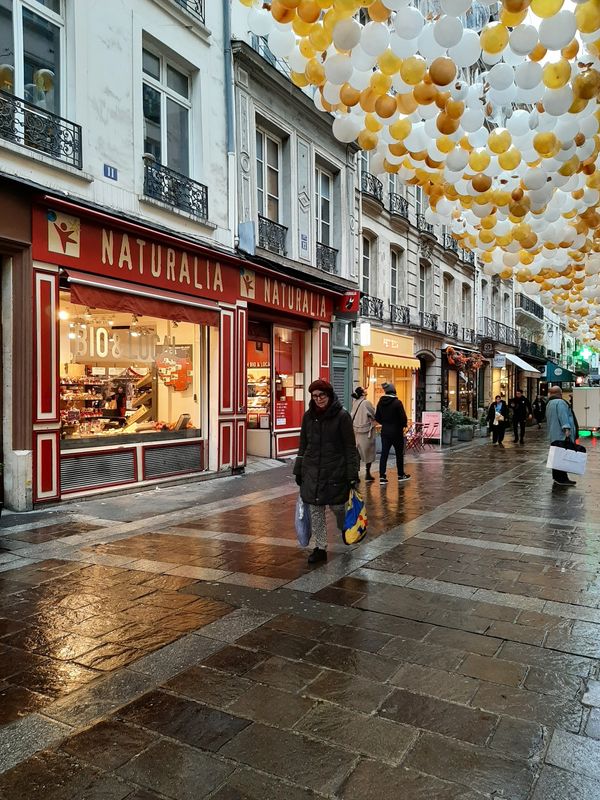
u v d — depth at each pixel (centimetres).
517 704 283
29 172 712
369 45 459
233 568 499
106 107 827
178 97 999
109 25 837
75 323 823
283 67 1244
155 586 452
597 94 492
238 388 1099
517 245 729
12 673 315
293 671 316
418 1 469
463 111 512
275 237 1247
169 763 239
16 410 716
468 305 2723
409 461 1344
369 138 601
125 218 838
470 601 421
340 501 509
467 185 621
